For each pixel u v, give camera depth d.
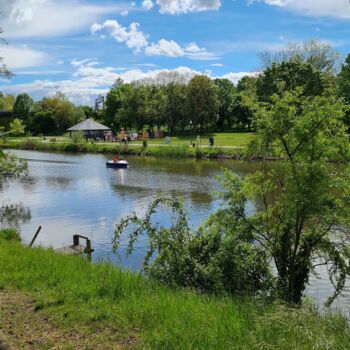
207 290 8.73
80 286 7.49
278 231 8.82
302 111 8.67
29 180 40.50
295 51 71.56
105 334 5.61
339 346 5.03
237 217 9.15
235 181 9.43
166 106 95.25
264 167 9.35
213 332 5.36
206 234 9.77
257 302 7.36
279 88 9.12
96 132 96.38
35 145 80.88
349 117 9.03
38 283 7.88
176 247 9.41
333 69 68.38
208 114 92.75
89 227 22.30
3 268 8.94
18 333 5.66
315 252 8.96
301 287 9.16
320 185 8.11
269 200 9.59
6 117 31.31
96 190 34.09
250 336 5.11
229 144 66.31
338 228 8.63
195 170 44.94
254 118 9.05
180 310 6.27
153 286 7.88
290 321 5.45
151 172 44.44
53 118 122.94
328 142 8.42
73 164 54.41
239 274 8.77
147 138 91.06
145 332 5.61
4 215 25.88
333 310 9.59
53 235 20.94
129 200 29.55
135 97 95.81
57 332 5.69
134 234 10.45
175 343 5.21
